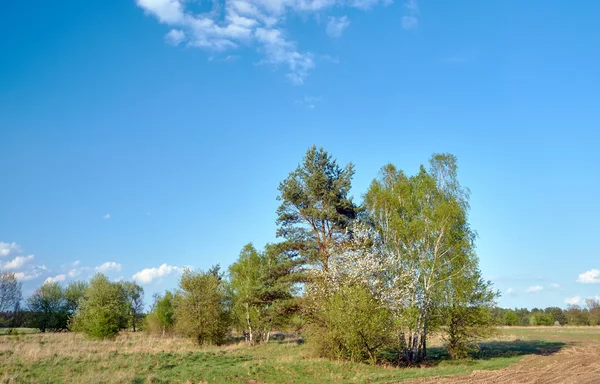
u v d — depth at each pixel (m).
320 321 27.70
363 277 27.50
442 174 33.66
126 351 27.84
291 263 31.58
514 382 20.03
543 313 106.69
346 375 21.73
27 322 64.75
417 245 30.92
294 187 32.47
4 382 17.17
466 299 30.19
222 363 24.84
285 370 22.36
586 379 20.92
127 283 73.44
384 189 33.62
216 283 41.91
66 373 19.62
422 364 28.12
